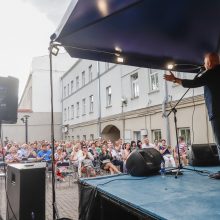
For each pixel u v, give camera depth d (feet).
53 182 13.16
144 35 13.33
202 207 8.01
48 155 39.68
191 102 38.91
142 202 8.79
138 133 54.13
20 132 104.47
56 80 113.19
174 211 7.72
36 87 110.73
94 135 74.95
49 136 108.78
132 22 12.17
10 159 36.29
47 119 109.50
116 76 62.28
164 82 44.75
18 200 11.99
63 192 29.43
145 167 13.66
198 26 13.82
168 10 12.14
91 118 77.20
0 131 13.28
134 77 56.34
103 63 69.56
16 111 12.65
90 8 9.82
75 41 12.44
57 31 11.37
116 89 62.28
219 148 10.57
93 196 11.71
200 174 13.75
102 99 69.92
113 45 13.52
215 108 10.46
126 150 36.24
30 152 42.73
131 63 14.96
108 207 11.75
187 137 40.40
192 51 15.67
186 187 10.79
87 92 80.74
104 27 11.98
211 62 11.19
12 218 12.84
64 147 49.85
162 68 16.02
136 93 55.16
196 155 16.20
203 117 36.99
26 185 12.07
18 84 12.72
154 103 47.93
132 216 12.14
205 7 12.59
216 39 15.07
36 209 12.13
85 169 35.50
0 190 26.32
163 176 13.60
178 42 14.57
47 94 111.55
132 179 13.14
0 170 35.17
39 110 109.91
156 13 12.08
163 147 37.81
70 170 38.65
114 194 10.03
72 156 38.01
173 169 15.10
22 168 12.16
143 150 14.57
